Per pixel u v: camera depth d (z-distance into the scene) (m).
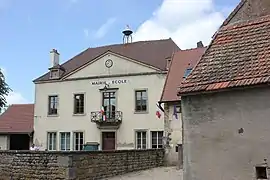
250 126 6.21
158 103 26.52
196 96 6.95
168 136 24.44
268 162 5.95
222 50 7.46
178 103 24.64
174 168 19.33
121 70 31.20
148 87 30.03
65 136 32.44
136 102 30.38
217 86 6.60
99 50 36.38
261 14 7.80
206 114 6.78
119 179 14.20
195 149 6.83
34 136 33.41
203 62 7.47
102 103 31.44
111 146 30.61
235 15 8.11
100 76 31.72
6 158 14.36
